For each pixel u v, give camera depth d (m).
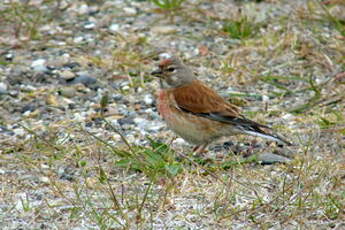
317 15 14.71
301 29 14.28
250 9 14.88
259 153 10.21
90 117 11.45
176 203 8.71
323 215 8.30
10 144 10.43
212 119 10.19
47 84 12.61
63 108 11.84
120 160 9.71
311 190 8.61
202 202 8.73
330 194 8.63
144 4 15.99
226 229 8.10
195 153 10.41
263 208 8.42
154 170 9.35
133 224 8.16
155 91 12.49
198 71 13.20
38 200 8.80
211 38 14.41
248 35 14.29
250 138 10.88
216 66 13.38
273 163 9.89
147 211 8.46
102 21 15.13
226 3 15.78
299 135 10.79
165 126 11.30
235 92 12.48
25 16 15.03
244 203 8.66
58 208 8.54
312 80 12.79
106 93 12.42
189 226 8.16
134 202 8.65
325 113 11.54
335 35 14.20
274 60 13.45
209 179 9.37
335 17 14.68
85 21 15.12
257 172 9.57
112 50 13.88
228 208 8.53
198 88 10.41
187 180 9.25
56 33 14.48
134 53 13.65
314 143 10.40
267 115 11.59
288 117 11.46
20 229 8.09
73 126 11.13
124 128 11.16
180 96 10.28
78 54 13.73
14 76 12.75
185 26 14.95
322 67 13.21
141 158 9.79
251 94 12.33
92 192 9.02
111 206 8.59
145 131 11.10
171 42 14.26
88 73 13.03
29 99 12.07
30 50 13.84
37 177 9.45
